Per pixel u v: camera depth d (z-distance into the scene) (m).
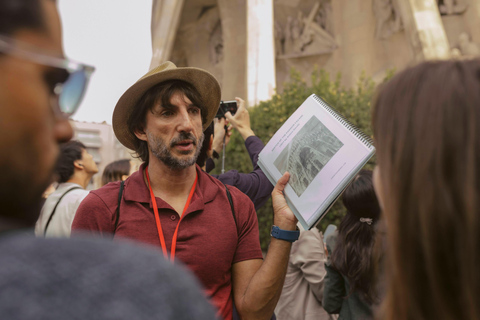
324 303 2.15
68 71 0.46
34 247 0.36
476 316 0.59
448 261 0.61
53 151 0.45
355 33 14.06
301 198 1.50
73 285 0.34
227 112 2.42
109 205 1.51
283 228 1.53
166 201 1.58
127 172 3.32
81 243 0.38
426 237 0.61
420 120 0.63
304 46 15.42
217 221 1.53
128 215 1.50
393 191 0.67
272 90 11.41
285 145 1.63
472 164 0.57
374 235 1.86
